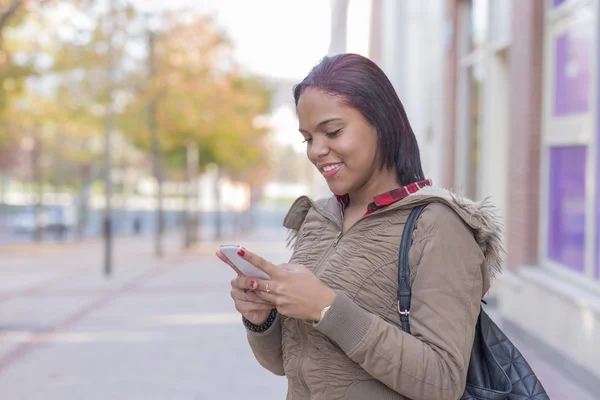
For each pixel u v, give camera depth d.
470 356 1.67
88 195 44.44
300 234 1.89
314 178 29.50
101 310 11.68
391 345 1.51
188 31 24.00
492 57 9.09
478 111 9.73
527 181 7.26
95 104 23.05
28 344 8.67
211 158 31.31
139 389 6.36
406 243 1.60
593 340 5.49
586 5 6.25
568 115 6.68
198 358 7.68
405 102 12.86
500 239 1.64
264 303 1.67
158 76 23.64
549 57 7.07
